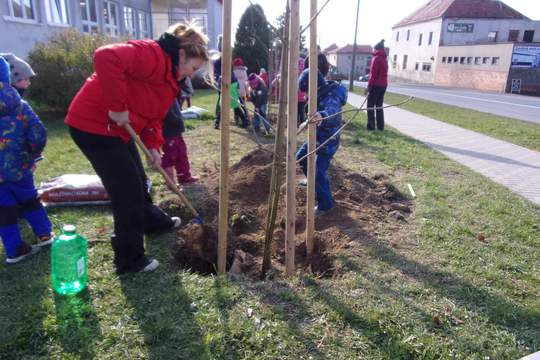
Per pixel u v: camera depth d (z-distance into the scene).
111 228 3.94
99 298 2.86
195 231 3.64
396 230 4.14
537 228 4.27
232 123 10.14
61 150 6.83
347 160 6.89
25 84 3.86
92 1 16.31
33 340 2.46
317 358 2.39
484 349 2.49
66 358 2.35
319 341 2.51
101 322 2.62
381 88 9.75
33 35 12.41
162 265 3.32
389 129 10.57
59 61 10.08
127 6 19.88
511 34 53.44
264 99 9.34
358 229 4.10
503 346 2.52
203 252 3.58
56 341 2.46
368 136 9.15
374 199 4.95
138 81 2.80
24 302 2.78
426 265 3.44
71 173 5.63
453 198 5.13
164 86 2.91
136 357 2.36
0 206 3.16
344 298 2.92
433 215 4.53
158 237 3.86
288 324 2.63
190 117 10.73
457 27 52.88
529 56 38.81
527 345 2.55
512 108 19.44
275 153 3.03
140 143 2.83
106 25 17.56
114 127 2.83
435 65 54.41
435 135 10.12
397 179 5.91
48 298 2.84
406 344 2.48
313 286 3.06
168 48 2.80
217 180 5.35
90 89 2.82
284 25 2.74
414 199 5.06
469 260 3.55
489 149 8.51
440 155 7.64
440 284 3.17
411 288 3.07
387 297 2.94
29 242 3.63
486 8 53.41
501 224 4.33
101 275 3.12
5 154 3.07
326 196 4.37
